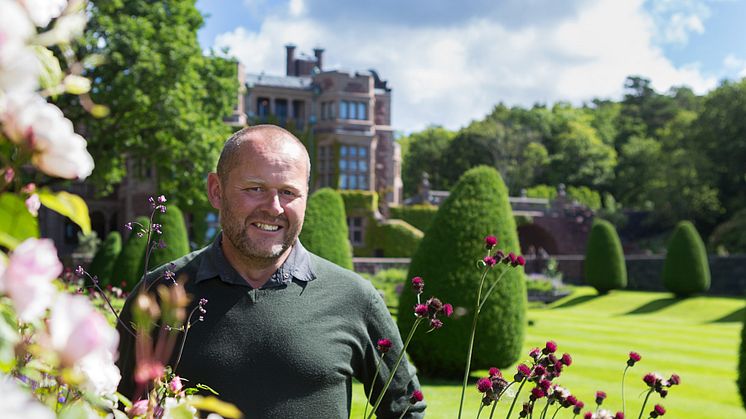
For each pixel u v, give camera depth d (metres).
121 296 9.65
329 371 2.12
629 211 47.00
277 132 2.13
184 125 18.14
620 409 7.96
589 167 54.44
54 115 0.74
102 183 19.52
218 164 2.15
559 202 45.22
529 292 27.97
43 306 0.67
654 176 48.53
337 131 41.59
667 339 14.57
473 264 9.17
